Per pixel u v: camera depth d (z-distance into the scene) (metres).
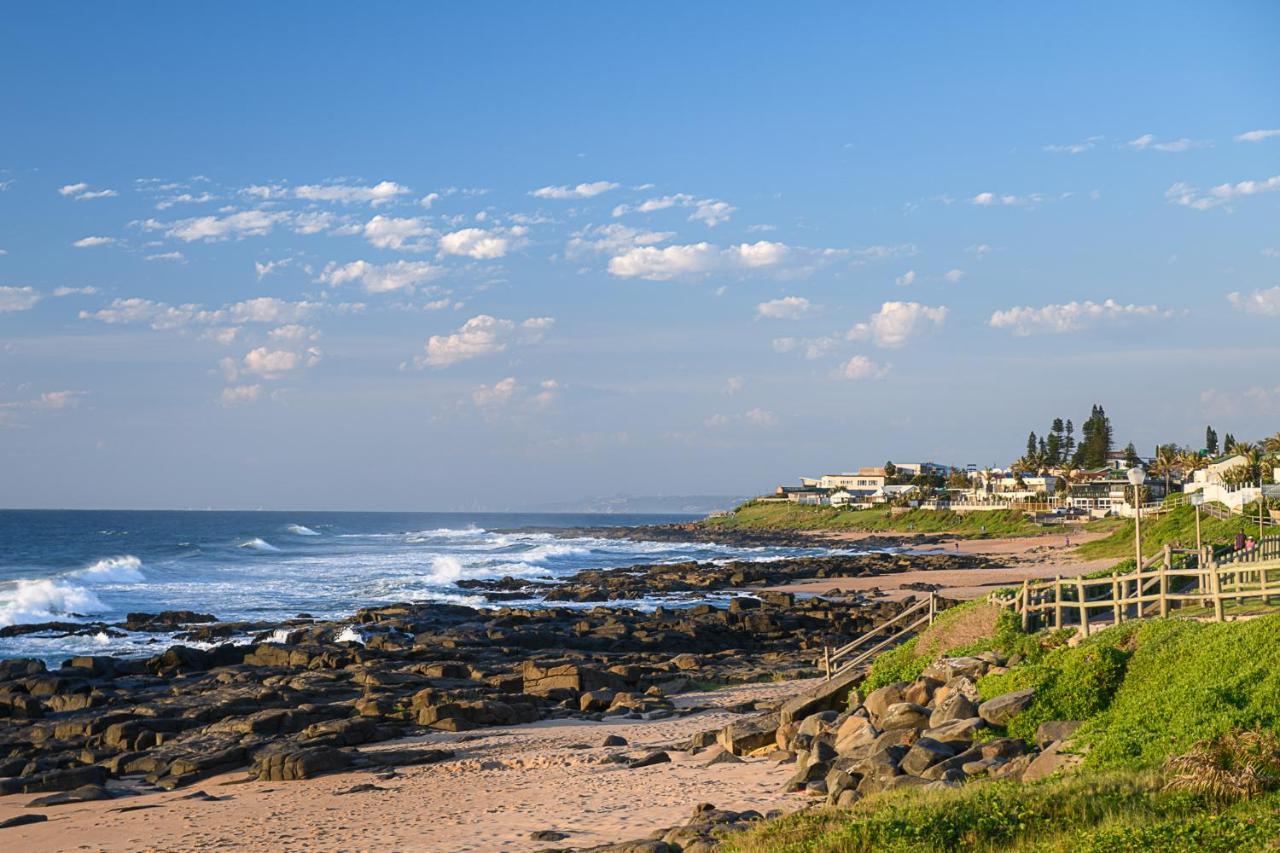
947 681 23.69
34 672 45.66
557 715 36.06
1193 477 159.75
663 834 16.98
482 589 96.12
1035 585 27.12
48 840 21.62
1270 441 143.62
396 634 60.56
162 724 32.75
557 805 21.39
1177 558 32.31
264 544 162.88
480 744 30.47
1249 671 17.70
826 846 13.95
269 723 32.19
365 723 31.44
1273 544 33.81
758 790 20.73
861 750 20.95
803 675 44.41
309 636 58.91
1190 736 15.59
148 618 67.75
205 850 20.08
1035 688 20.55
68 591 79.38
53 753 31.30
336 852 19.14
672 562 136.38
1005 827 13.86
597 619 66.06
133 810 24.19
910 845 13.63
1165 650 20.11
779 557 146.50
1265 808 12.82
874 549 160.62
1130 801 14.02
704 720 33.38
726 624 62.78
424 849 18.70
